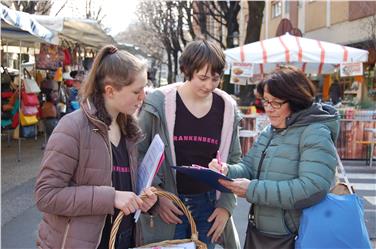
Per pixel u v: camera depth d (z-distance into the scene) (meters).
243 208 6.07
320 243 2.13
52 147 1.93
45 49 11.00
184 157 2.61
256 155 2.52
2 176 7.79
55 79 11.42
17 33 8.09
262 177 2.40
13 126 9.54
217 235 2.67
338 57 9.85
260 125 9.73
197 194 2.65
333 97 14.91
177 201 2.21
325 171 2.20
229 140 2.69
